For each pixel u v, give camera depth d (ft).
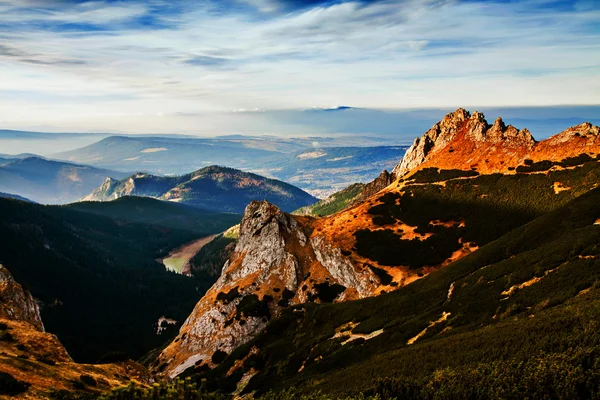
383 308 410.72
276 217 636.07
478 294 333.83
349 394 230.27
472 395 188.44
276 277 577.02
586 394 165.37
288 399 252.62
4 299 350.84
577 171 544.62
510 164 621.31
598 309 215.92
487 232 512.63
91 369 267.39
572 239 341.82
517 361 199.72
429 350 261.03
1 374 200.13
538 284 295.48
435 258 504.02
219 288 607.37
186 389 226.38
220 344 496.64
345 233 593.42
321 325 436.35
